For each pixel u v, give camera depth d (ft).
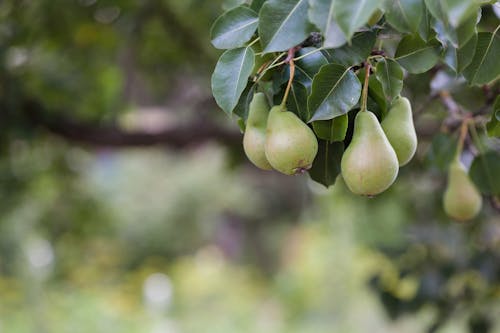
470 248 6.35
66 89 7.85
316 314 15.44
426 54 3.27
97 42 8.17
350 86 3.17
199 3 7.13
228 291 17.38
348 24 2.76
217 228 23.99
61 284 13.35
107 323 12.36
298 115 3.24
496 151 4.17
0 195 9.14
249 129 3.26
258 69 3.31
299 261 19.30
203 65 8.62
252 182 24.49
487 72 3.34
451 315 6.10
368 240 11.75
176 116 8.75
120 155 20.03
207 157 21.89
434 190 6.93
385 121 3.29
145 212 20.68
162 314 14.48
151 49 8.69
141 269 18.92
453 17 2.78
